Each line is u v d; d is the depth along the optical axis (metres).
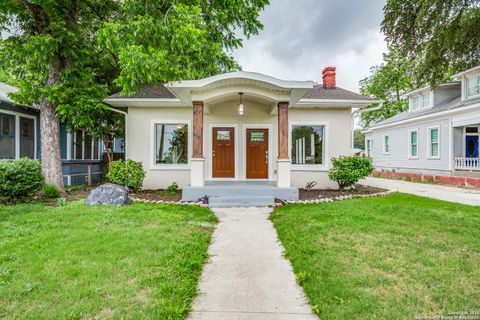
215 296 2.82
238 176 10.41
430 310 2.44
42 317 2.31
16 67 9.30
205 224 5.40
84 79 8.69
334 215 5.66
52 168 8.60
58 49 7.98
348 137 10.38
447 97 16.22
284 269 3.48
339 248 3.87
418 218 5.45
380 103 9.97
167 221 5.38
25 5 7.95
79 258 3.45
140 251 3.71
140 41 6.98
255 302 2.71
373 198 8.34
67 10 8.49
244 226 5.48
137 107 10.30
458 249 3.83
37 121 11.66
